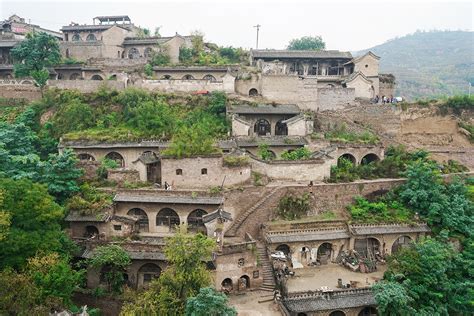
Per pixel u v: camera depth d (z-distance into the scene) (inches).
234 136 2369.6
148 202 1786.4
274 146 2337.6
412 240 1930.4
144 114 2428.6
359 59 3275.1
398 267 1670.8
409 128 2812.5
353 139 2511.1
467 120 2854.3
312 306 1537.9
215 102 2625.5
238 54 3535.9
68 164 1809.8
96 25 3666.3
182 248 1332.4
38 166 1813.5
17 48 2928.2
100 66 3031.5
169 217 1827.0
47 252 1386.6
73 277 1379.2
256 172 2117.4
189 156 1963.6
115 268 1541.6
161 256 1574.8
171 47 3267.7
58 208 1530.5
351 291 1608.0
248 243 1647.4
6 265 1337.4
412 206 2073.1
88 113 2458.2
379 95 3277.6
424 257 1664.6
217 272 1592.0
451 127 2822.3
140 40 3351.4
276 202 1995.6
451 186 2148.1
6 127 2194.9
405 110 2810.0
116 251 1528.1
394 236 1927.9
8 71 3083.2
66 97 2591.0
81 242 1641.2
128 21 3929.6
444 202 2012.8
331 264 1882.4
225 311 1203.9
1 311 1078.4
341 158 2380.7
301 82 2844.5
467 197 2133.4
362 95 3070.9
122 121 2484.0
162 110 2491.4
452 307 1651.1
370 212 2044.8
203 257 1413.6
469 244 1860.2
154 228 1831.9
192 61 3257.9
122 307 1366.9
